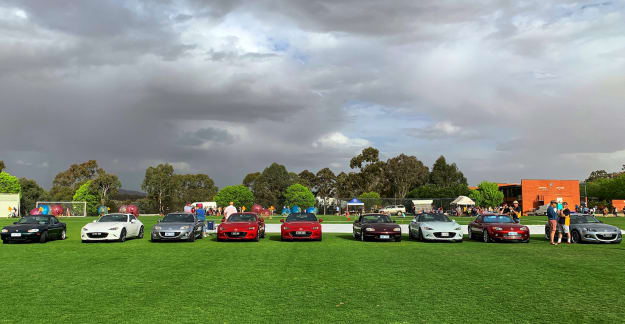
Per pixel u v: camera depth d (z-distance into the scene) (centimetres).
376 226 2203
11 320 700
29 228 2091
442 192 8781
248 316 723
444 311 761
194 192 12431
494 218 2300
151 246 1928
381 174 11100
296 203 8225
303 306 795
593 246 1961
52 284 1010
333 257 1519
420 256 1554
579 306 799
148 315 730
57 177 10881
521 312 755
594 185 9838
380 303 821
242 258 1488
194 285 996
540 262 1398
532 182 7575
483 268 1263
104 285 996
